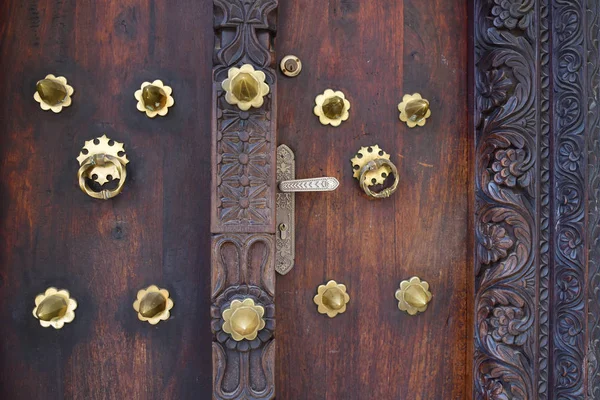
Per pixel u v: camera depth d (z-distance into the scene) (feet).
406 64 3.98
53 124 3.68
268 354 3.52
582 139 3.71
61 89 3.62
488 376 3.76
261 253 3.54
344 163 3.90
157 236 3.75
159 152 3.76
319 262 3.87
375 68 3.95
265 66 3.56
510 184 3.73
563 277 3.74
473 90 3.92
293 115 3.86
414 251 3.95
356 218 3.91
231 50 3.54
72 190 3.69
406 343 3.94
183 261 3.76
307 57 3.90
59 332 3.67
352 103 3.92
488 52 3.82
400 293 3.92
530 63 3.76
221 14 3.56
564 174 3.75
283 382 3.82
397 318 3.94
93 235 3.71
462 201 3.99
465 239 3.99
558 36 3.78
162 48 3.79
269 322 3.52
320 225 3.88
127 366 3.72
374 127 3.93
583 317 3.69
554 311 3.76
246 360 3.50
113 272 3.72
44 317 3.52
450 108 4.00
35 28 3.69
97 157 3.59
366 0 3.97
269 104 3.57
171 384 3.74
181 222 3.77
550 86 3.79
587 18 3.76
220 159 3.52
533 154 3.74
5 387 3.60
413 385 3.94
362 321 3.91
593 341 3.75
